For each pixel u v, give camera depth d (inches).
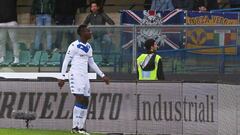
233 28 1830.7
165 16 2127.2
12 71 1889.8
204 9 2187.5
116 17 2471.7
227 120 1632.6
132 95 1718.8
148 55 1723.7
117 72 1863.9
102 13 2127.2
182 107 1696.6
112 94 1727.4
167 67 1868.8
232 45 1831.9
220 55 1841.8
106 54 1871.3
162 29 1866.4
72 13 2320.4
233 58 1831.9
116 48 1866.4
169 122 1702.8
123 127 1723.7
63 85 1630.2
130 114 1721.2
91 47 1722.4
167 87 1702.8
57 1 2301.9
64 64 1566.2
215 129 1658.5
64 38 1867.6
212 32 1846.7
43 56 1877.5
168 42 1866.4
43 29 1876.2
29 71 1881.2
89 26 1870.1
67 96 1732.3
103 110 1729.8
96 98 1732.3
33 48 1882.4
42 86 1744.6
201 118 1678.2
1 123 1752.0
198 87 1680.6
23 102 1752.0
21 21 2534.5
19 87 1754.4
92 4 2119.8
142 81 1716.3
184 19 2105.1
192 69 1856.5
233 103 1619.1
